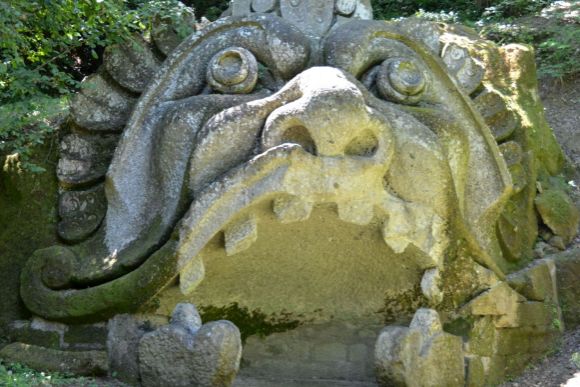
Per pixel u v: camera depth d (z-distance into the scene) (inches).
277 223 220.4
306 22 245.6
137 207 225.9
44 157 241.6
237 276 235.6
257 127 215.3
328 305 248.7
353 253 234.5
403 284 237.5
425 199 222.5
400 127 222.1
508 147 265.3
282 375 245.9
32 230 236.1
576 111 345.1
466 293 234.4
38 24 250.1
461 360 226.5
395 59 232.5
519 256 257.6
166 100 231.0
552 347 254.4
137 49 243.0
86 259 225.3
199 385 203.8
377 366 216.7
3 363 216.8
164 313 219.8
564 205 278.5
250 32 232.1
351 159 209.8
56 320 222.7
